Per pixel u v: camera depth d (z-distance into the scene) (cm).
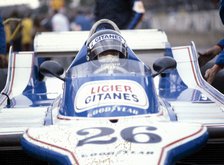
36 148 424
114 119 467
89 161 400
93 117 473
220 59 654
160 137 425
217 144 482
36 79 679
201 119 491
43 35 751
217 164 486
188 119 492
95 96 490
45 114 524
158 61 555
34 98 618
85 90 500
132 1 899
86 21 1944
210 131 467
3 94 591
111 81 505
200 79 661
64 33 761
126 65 534
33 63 689
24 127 482
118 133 431
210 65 725
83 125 454
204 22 3325
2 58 799
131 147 411
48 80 677
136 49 730
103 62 534
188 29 3797
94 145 415
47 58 741
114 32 556
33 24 1831
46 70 538
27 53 704
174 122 459
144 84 511
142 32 765
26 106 574
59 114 498
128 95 491
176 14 4197
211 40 3006
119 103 480
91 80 509
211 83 678
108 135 428
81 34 758
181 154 420
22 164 485
